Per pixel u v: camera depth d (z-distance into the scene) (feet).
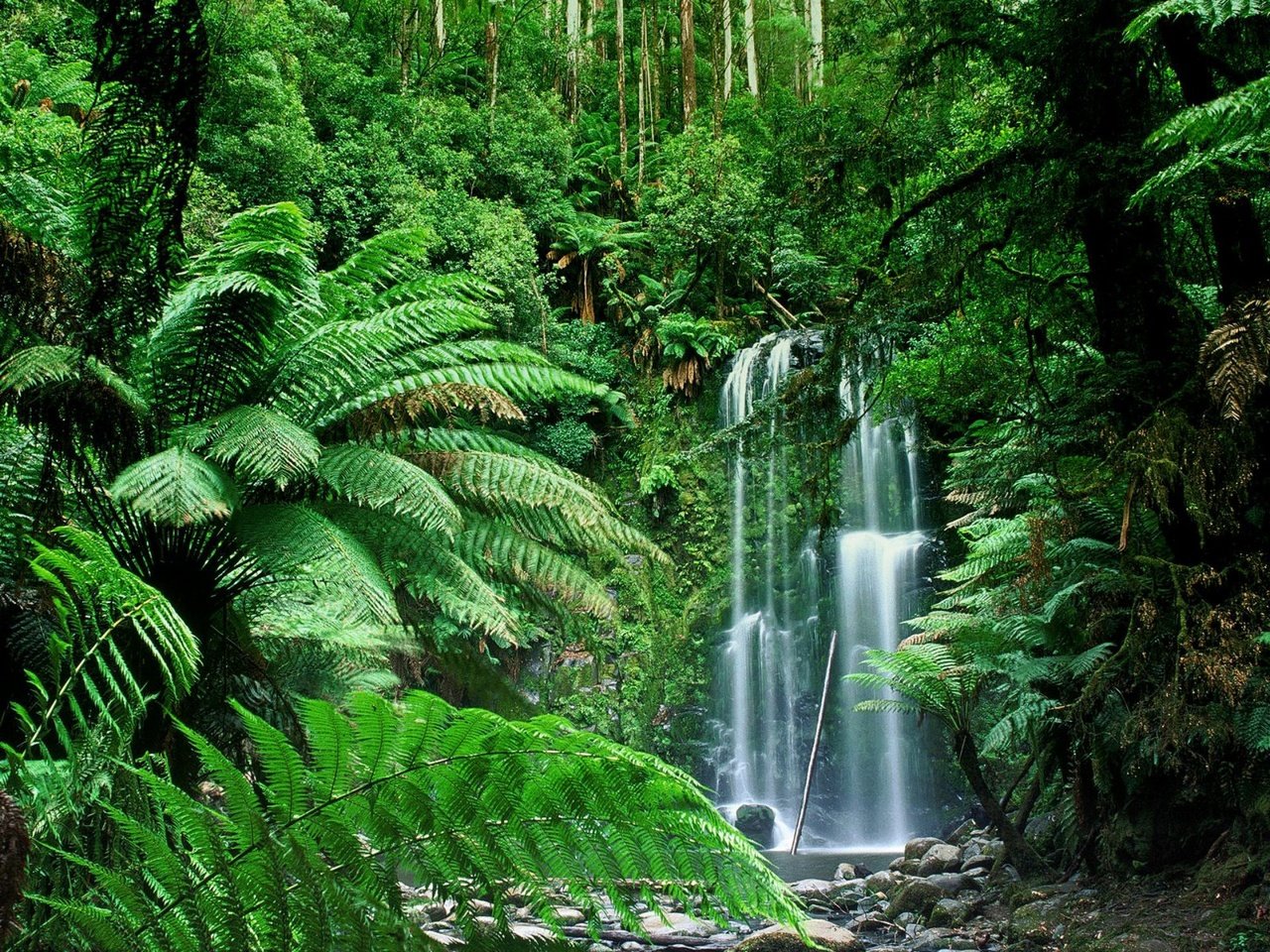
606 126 91.35
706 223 64.23
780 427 28.66
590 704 53.98
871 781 50.19
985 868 25.91
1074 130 23.09
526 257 63.72
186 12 5.25
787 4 100.27
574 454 62.28
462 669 24.20
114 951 3.28
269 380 18.34
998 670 24.20
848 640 53.88
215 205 32.50
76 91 32.35
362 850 3.49
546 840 3.62
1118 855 21.84
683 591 58.65
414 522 19.22
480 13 95.76
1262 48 21.06
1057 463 22.34
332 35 76.13
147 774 3.40
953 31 26.61
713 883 3.64
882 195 28.84
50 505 13.44
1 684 11.57
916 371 30.50
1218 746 19.88
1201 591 20.85
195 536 16.25
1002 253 28.04
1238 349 16.22
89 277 5.43
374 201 62.54
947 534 53.01
